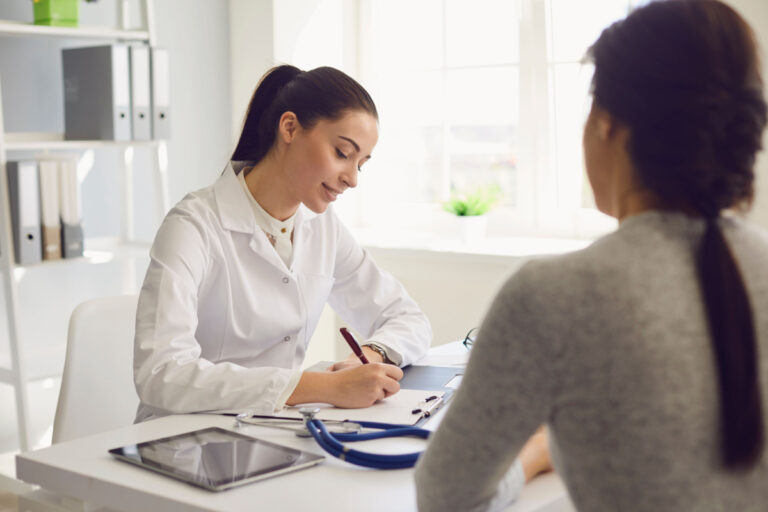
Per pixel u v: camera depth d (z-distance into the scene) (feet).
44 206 8.57
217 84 11.12
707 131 2.33
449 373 5.55
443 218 11.02
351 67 11.44
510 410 2.44
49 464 3.86
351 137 5.47
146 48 9.23
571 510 3.50
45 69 9.60
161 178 9.68
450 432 2.57
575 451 2.39
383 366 4.87
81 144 8.82
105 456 3.98
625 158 2.50
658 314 2.30
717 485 2.28
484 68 10.55
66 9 8.81
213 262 5.58
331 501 3.38
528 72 10.19
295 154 5.57
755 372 2.24
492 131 10.60
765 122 2.45
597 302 2.33
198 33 10.86
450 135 10.93
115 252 9.45
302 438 4.20
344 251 6.62
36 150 9.51
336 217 6.52
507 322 2.42
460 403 2.55
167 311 5.02
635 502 2.31
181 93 10.76
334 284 6.77
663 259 2.36
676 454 2.27
